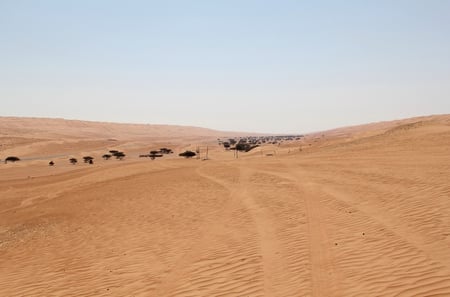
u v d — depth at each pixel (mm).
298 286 7297
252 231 11477
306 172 24281
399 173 18406
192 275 8672
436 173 16703
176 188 22531
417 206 11602
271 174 24953
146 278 8883
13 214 24375
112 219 16281
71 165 80250
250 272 8352
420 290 6445
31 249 13195
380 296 6461
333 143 66875
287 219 12320
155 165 47625
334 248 9086
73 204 23344
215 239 11219
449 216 10102
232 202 16375
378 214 11477
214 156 82500
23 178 52156
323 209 13062
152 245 11547
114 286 8664
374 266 7719
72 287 8961
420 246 8406
